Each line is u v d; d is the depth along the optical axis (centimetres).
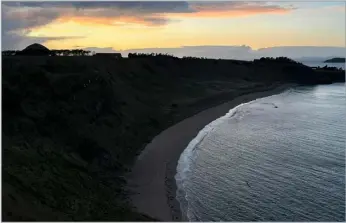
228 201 3012
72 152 3488
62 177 2856
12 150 2880
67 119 3778
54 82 4025
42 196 2425
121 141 4281
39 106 3703
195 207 2883
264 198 3070
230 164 3994
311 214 2798
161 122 5844
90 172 3266
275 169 3841
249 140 5144
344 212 2838
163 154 4272
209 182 3425
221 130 5775
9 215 1989
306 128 6094
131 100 6425
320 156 4359
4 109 3450
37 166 2819
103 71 5688
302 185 3375
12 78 3716
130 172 3606
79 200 2612
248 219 2706
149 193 3130
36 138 3350
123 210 2692
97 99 4441
